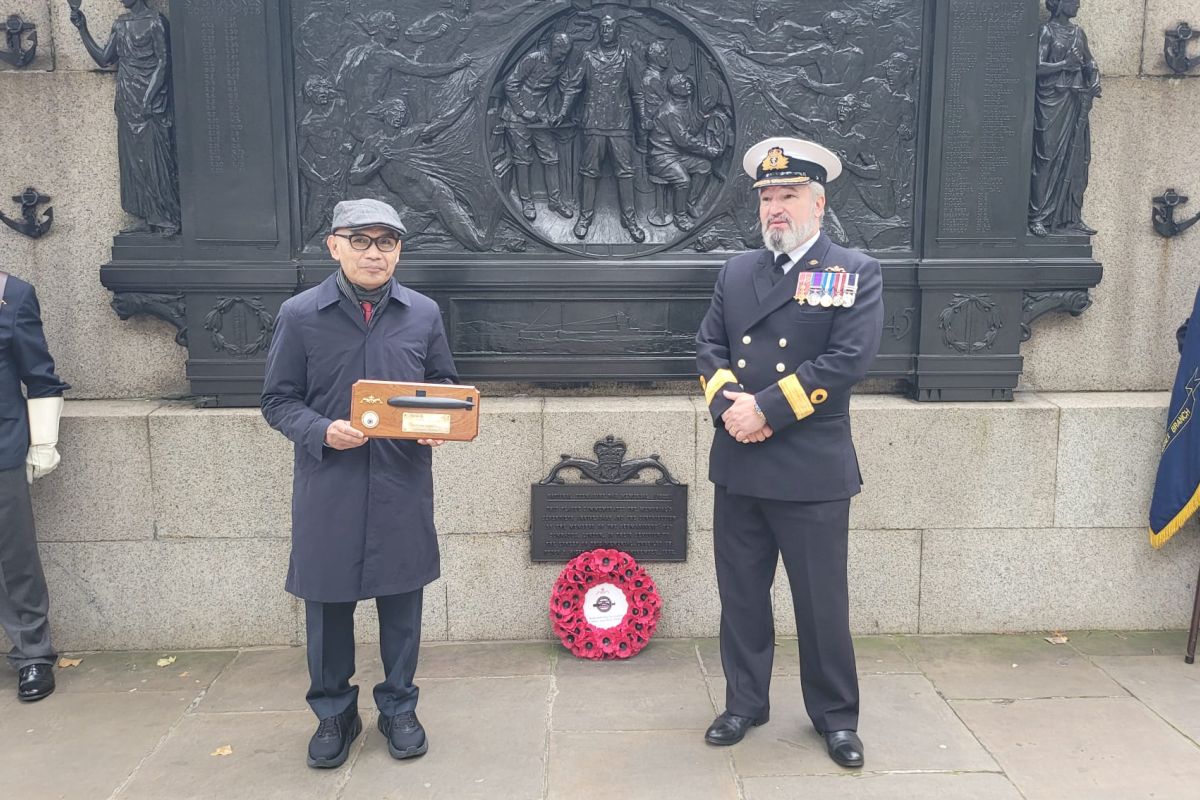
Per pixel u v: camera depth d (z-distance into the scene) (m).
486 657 3.53
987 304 3.66
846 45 3.60
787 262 2.73
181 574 3.60
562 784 2.69
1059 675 3.36
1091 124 3.74
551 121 3.62
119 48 3.44
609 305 3.68
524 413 3.57
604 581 3.56
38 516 3.54
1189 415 3.43
